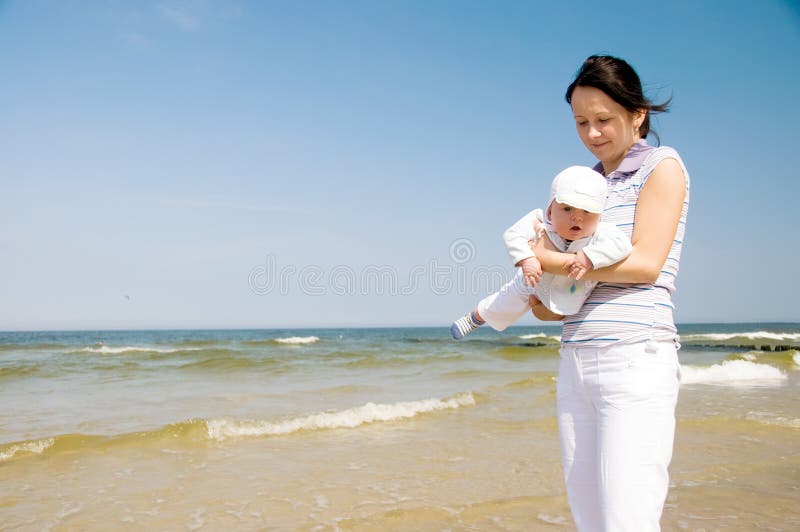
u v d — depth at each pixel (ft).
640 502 5.74
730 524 12.71
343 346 93.56
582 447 6.47
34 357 66.49
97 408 30.09
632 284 6.31
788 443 20.47
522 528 12.84
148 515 13.94
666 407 5.99
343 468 17.94
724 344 104.99
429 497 15.08
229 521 13.50
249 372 50.03
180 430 22.29
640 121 6.99
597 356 6.24
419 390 36.96
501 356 68.18
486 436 22.43
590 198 6.38
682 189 6.31
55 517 13.87
